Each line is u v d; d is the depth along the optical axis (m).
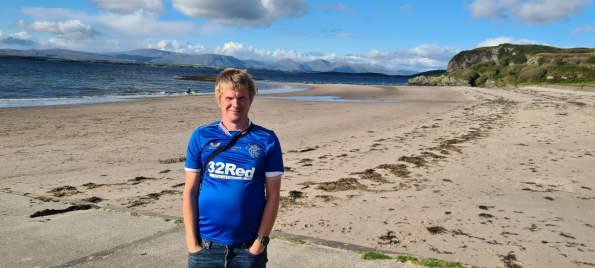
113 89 34.94
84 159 9.02
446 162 8.61
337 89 45.84
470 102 26.83
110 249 3.74
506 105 22.97
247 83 2.03
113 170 7.97
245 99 2.02
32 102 21.47
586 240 4.57
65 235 4.09
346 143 11.13
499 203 5.91
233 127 2.05
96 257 3.56
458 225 4.98
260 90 41.94
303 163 8.57
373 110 21.27
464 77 72.00
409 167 8.16
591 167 8.20
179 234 4.16
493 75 67.81
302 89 45.53
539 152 9.63
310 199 6.00
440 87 53.25
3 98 23.00
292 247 3.86
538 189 6.68
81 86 36.41
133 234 4.14
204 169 2.00
